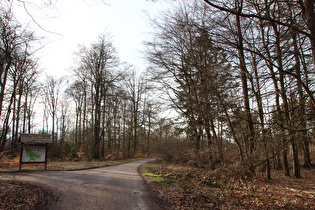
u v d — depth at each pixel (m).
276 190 8.71
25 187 8.33
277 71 6.30
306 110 5.88
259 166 6.94
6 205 5.97
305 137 5.96
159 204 6.81
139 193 8.23
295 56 6.59
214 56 10.43
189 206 6.60
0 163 15.98
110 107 35.31
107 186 9.23
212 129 12.22
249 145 7.96
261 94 6.71
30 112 29.70
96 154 27.30
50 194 7.53
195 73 15.10
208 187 9.03
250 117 7.49
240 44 7.29
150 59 16.98
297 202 6.84
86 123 36.47
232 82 8.48
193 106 14.34
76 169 15.66
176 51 15.77
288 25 5.46
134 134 36.97
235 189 8.19
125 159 32.69
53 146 29.97
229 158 9.95
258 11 6.44
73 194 7.62
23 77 14.16
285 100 6.75
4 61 11.39
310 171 15.50
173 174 12.43
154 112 18.67
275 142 6.18
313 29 5.34
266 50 6.71
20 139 14.23
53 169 14.78
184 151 17.05
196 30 7.95
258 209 6.21
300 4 5.89
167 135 20.17
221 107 8.94
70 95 34.97
